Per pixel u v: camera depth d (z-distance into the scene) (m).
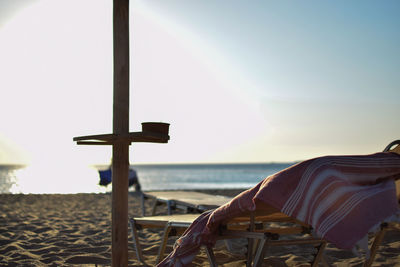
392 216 2.26
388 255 3.97
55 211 8.22
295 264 3.76
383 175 2.49
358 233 2.16
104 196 12.05
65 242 4.75
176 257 2.74
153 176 67.62
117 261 2.82
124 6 2.91
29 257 3.99
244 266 3.64
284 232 3.32
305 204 2.28
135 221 3.79
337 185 2.28
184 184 39.12
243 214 2.65
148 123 2.88
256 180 47.81
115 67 2.87
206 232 2.66
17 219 6.82
